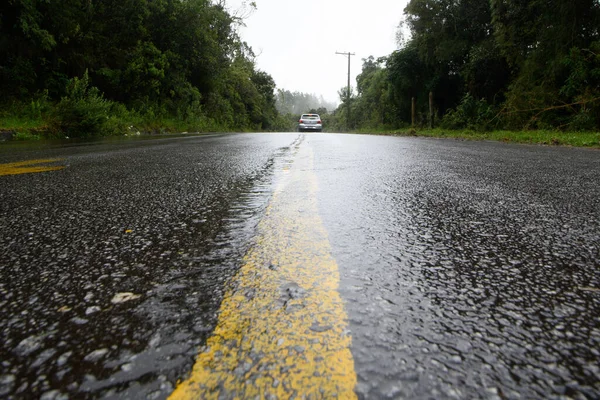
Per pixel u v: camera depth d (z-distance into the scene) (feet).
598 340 2.59
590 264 4.08
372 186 9.18
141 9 55.72
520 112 47.47
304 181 9.84
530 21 46.32
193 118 73.41
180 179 10.28
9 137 31.94
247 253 4.36
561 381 2.16
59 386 2.10
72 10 45.60
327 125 257.14
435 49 67.72
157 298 3.21
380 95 113.70
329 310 2.97
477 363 2.31
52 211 6.61
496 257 4.29
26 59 41.60
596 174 11.82
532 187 9.28
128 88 56.85
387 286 3.45
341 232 5.25
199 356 2.37
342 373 2.20
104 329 2.72
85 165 13.62
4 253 4.44
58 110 38.22
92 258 4.25
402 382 2.12
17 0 38.04
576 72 40.27
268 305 3.06
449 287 3.45
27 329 2.72
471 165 14.14
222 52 85.51
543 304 3.13
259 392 2.03
